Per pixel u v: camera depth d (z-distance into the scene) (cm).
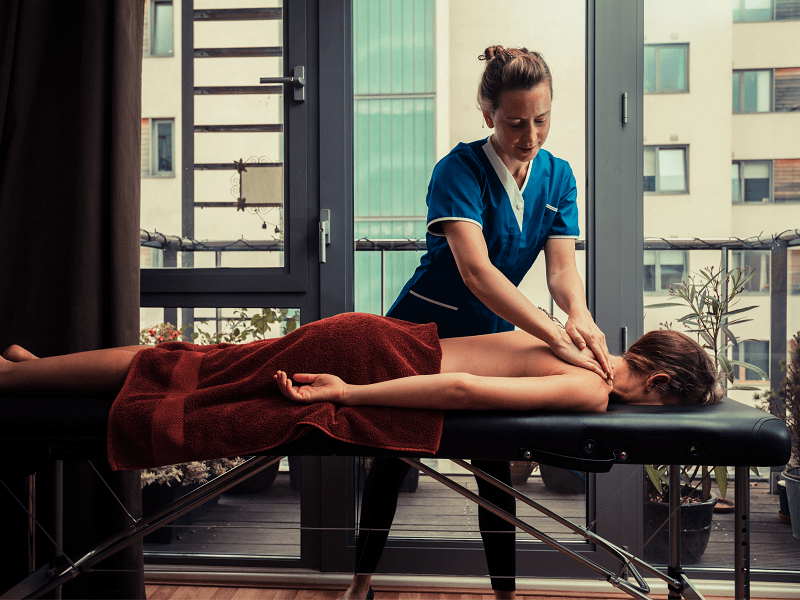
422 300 138
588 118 177
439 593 169
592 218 177
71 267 156
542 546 173
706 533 177
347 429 99
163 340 191
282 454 101
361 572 139
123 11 156
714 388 119
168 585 176
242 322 189
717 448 97
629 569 136
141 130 179
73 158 160
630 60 176
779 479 184
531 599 167
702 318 184
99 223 157
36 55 161
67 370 119
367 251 186
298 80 176
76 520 157
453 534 173
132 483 156
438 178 127
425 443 99
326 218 178
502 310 115
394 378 112
